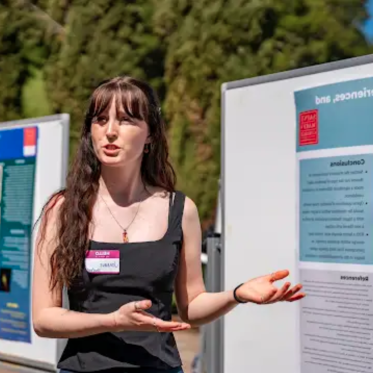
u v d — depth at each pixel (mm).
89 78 12539
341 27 11273
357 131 3363
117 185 2521
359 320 3322
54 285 2434
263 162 3900
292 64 11102
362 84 3354
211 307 2531
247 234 3967
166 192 2611
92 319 2287
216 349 4160
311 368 3543
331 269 3453
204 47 11406
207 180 11406
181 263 2604
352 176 3375
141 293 2402
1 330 5621
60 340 5168
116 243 2422
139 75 12391
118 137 2439
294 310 3662
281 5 11227
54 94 12914
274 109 3850
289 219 3738
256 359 3871
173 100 11875
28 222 5445
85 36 12641
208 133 11398
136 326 2232
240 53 11203
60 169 5289
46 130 5406
